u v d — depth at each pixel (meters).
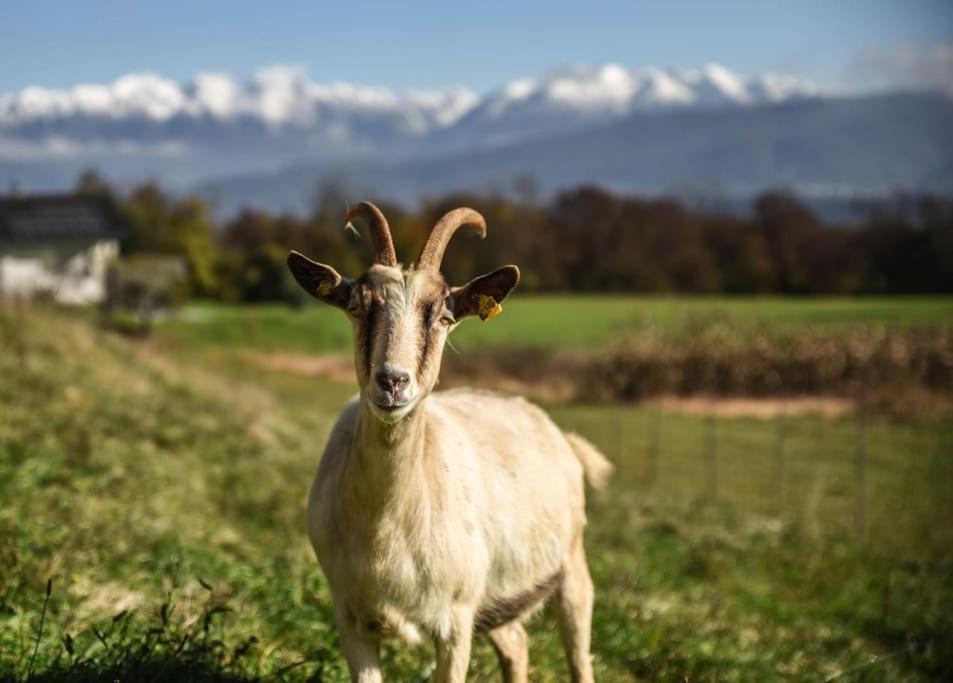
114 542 6.86
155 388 13.96
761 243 88.38
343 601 4.36
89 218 50.34
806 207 95.56
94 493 8.06
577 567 5.64
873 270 85.00
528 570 5.12
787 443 23.42
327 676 5.33
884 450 22.30
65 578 5.91
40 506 7.21
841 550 12.40
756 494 17.84
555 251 88.44
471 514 4.64
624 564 9.70
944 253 83.06
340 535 4.30
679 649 7.07
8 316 14.65
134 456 9.66
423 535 4.32
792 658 7.66
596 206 96.94
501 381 32.78
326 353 41.88
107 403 11.58
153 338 36.78
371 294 4.02
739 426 26.47
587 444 6.05
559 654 6.60
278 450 11.95
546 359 34.28
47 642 5.00
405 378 3.82
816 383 31.61
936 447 22.52
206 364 27.30
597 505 13.79
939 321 53.03
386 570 4.24
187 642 5.15
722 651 7.32
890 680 7.50
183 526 7.75
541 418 5.81
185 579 6.37
